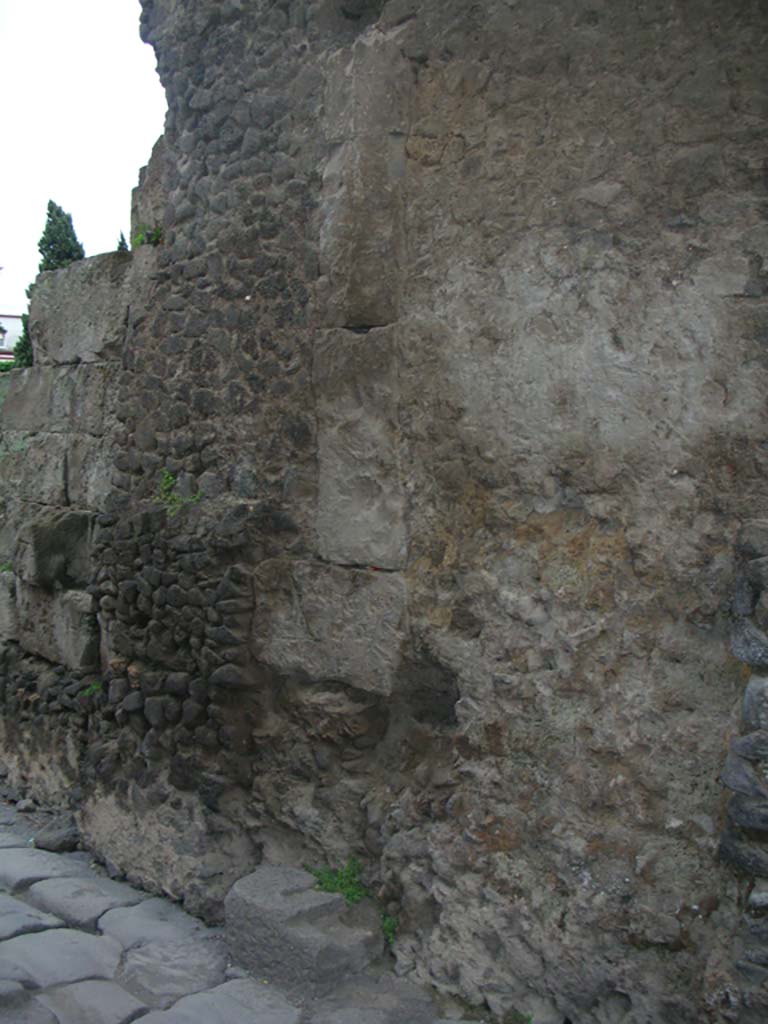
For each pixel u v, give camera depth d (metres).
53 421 6.50
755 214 2.94
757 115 2.95
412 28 3.74
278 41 4.29
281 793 4.17
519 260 3.42
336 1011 3.39
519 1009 3.32
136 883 4.59
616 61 3.22
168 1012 3.42
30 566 6.04
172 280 4.74
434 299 3.66
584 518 3.30
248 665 4.24
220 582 4.29
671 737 3.07
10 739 6.33
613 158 3.22
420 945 3.59
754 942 2.75
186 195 4.70
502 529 3.48
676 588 3.07
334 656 3.95
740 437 2.96
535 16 3.41
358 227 3.81
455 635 3.58
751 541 2.82
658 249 3.11
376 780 3.96
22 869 4.75
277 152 4.26
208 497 4.50
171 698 4.55
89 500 6.16
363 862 3.92
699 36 3.05
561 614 3.32
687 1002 2.95
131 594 4.79
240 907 3.74
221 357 4.47
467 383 3.56
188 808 4.43
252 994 3.53
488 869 3.43
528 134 3.42
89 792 4.96
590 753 3.23
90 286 6.20
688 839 3.02
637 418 3.15
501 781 3.43
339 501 3.95
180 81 4.70
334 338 3.91
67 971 3.70
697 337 3.04
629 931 3.08
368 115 3.79
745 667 2.94
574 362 3.29
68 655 5.89
